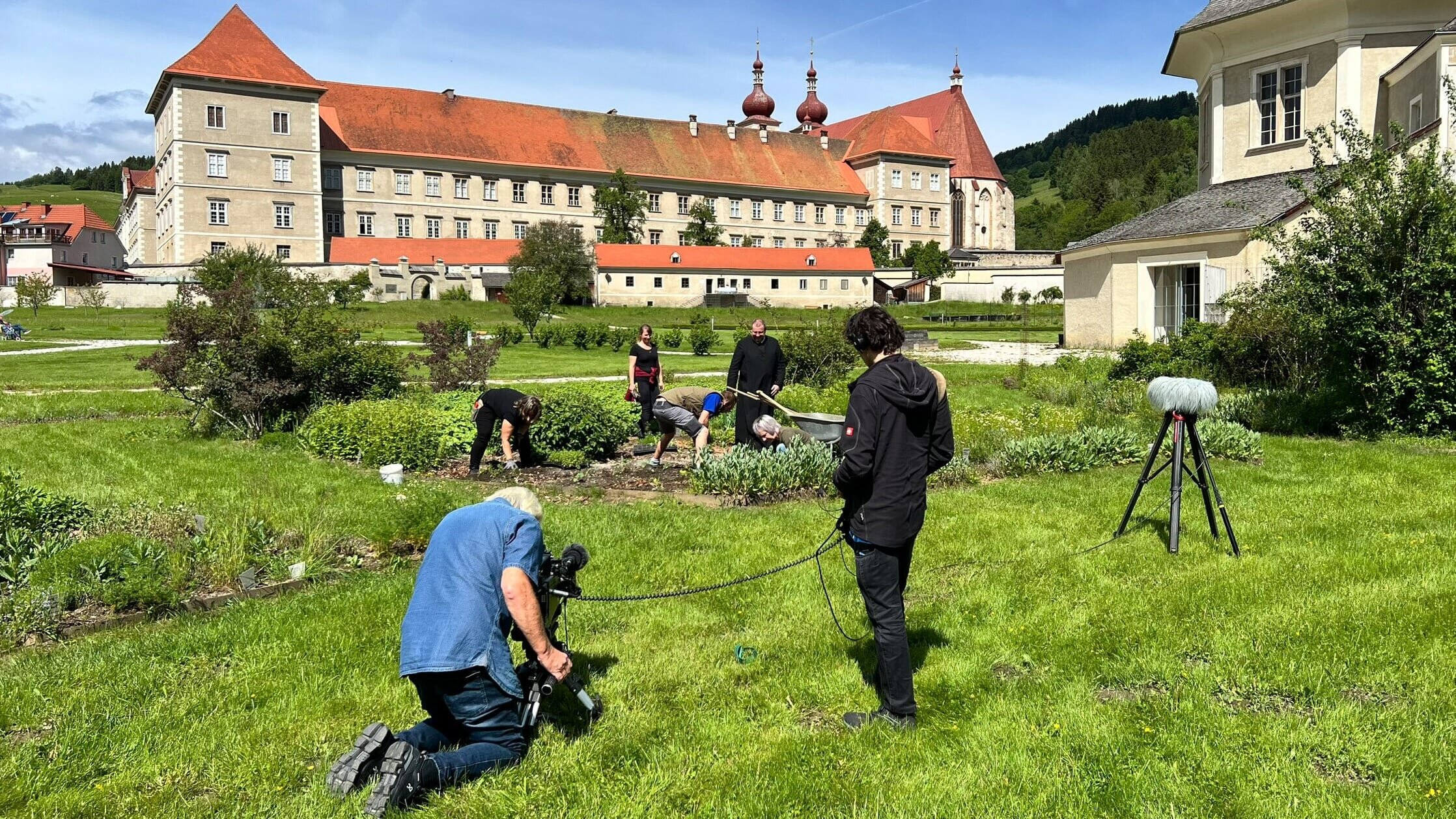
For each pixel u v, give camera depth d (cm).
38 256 9188
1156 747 399
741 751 406
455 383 1867
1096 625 534
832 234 10806
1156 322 2750
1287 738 399
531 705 388
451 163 8912
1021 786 373
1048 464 1001
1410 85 2273
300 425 1326
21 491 743
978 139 11831
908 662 426
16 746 419
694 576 639
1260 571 616
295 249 7919
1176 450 683
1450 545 659
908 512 416
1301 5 2431
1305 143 2502
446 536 388
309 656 511
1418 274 1134
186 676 491
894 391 411
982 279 9312
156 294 6975
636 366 1319
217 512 795
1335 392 1249
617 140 9938
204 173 7550
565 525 767
